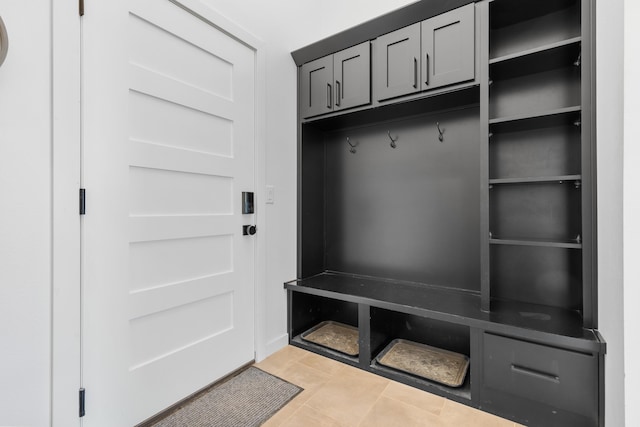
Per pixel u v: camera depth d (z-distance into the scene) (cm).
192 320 155
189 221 152
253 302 188
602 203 124
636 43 96
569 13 158
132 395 130
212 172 163
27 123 100
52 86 105
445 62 166
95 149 118
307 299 228
